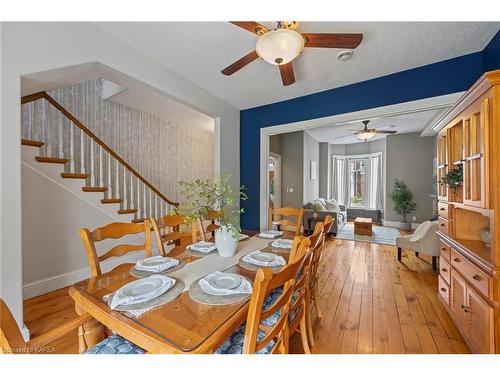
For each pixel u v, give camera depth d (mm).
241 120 3967
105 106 4223
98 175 3607
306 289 1591
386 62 2441
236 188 3840
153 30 1987
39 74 1726
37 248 2529
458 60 2336
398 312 2199
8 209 1575
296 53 1660
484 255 1557
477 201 1543
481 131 1459
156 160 5121
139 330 840
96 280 1269
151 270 1378
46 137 3090
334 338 1825
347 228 6449
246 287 1132
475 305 1569
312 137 7180
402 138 6715
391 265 3492
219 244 1690
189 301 1030
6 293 1582
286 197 6625
